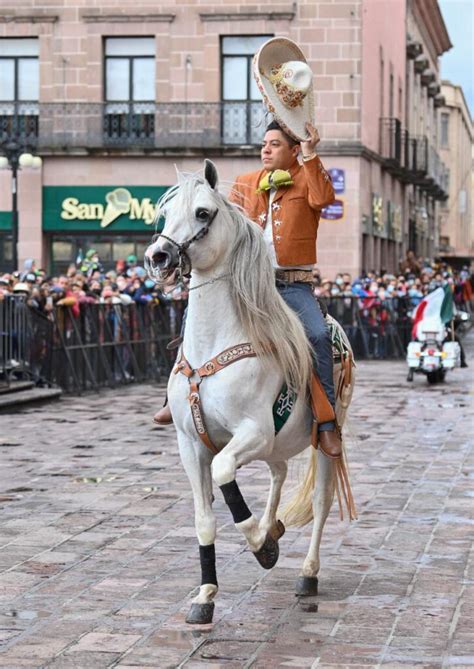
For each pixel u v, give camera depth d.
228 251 6.89
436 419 17.70
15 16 36.56
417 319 24.08
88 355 22.50
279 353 6.90
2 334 19.62
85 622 7.10
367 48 38.28
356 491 11.52
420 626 7.02
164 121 36.47
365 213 38.34
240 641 6.73
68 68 36.66
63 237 36.75
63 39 36.62
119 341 23.77
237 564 8.55
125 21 36.44
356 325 31.64
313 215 7.39
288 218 7.32
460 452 14.22
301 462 12.30
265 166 7.44
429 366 23.56
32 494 11.38
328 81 36.56
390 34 45.19
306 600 7.60
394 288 32.56
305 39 36.50
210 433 6.95
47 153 36.34
